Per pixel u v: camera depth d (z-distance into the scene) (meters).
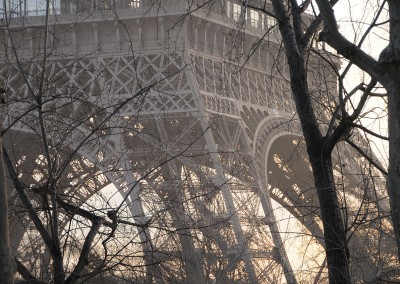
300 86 86.31
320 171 85.88
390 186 63.16
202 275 165.00
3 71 97.88
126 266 89.50
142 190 113.62
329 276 85.00
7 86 95.56
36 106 89.12
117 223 88.62
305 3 87.31
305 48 86.50
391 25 63.12
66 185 94.50
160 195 114.88
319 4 66.94
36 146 105.81
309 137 86.00
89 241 85.88
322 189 85.62
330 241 85.12
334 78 99.38
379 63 63.53
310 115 86.06
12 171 86.81
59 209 94.81
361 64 65.62
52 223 89.81
